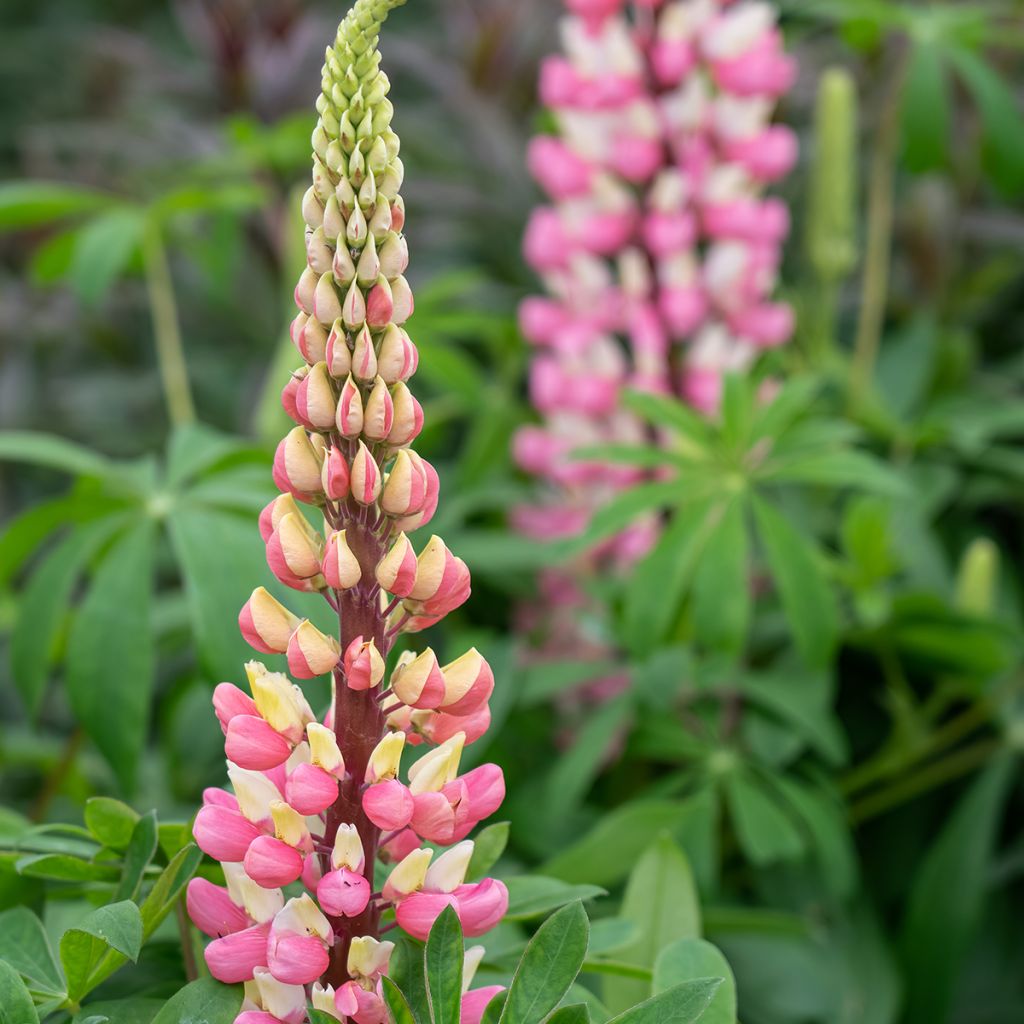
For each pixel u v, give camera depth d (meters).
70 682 0.92
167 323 1.31
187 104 1.81
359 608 0.68
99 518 0.97
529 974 0.68
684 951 0.73
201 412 1.58
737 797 1.01
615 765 1.10
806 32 1.41
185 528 0.95
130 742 0.91
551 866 0.87
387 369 0.67
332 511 0.68
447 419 1.45
